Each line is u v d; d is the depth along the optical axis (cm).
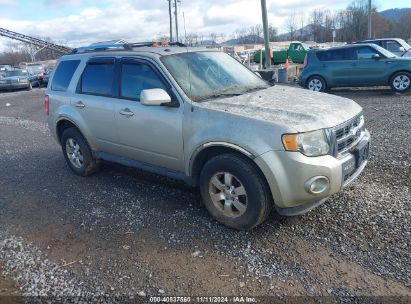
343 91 1391
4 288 329
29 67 3145
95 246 387
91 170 582
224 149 392
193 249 370
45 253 380
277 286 312
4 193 552
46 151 775
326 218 408
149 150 463
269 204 376
